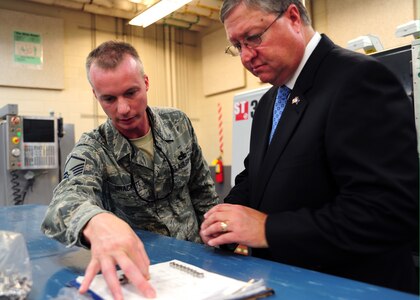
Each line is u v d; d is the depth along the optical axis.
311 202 0.78
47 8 3.79
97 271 0.58
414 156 0.65
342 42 3.04
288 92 0.90
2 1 3.56
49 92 3.78
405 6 2.61
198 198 1.49
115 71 1.03
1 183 2.83
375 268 0.74
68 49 3.89
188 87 4.62
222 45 4.27
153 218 1.28
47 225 0.80
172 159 1.28
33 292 0.59
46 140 2.86
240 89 4.10
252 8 0.79
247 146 1.85
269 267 0.68
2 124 2.76
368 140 0.66
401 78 1.32
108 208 1.31
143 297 0.52
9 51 3.54
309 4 3.24
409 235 0.64
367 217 0.63
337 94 0.71
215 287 0.55
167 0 3.32
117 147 1.18
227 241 0.73
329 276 0.61
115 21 4.16
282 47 0.81
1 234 0.58
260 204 0.86
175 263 0.68
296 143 0.79
